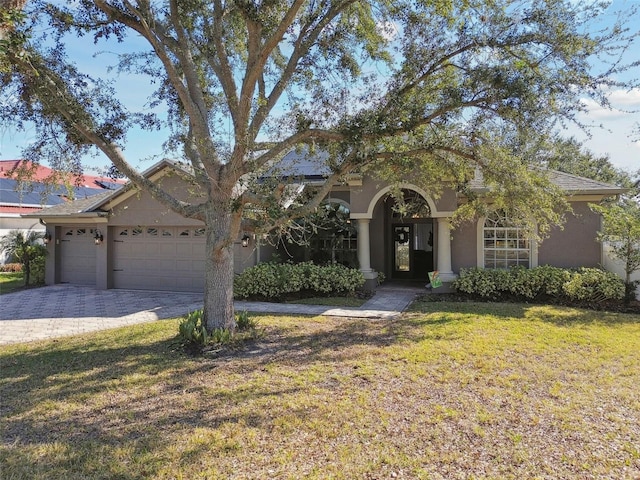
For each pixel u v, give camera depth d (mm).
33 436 4613
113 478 3789
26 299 14750
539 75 7848
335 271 14125
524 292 12883
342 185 15148
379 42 9453
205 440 4441
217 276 8398
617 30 7699
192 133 9164
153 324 10398
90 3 8508
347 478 3734
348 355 7461
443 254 14227
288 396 5613
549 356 7191
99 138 8000
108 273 16859
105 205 16719
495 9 7965
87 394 5820
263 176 9242
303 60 9414
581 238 13625
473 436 4461
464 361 6965
